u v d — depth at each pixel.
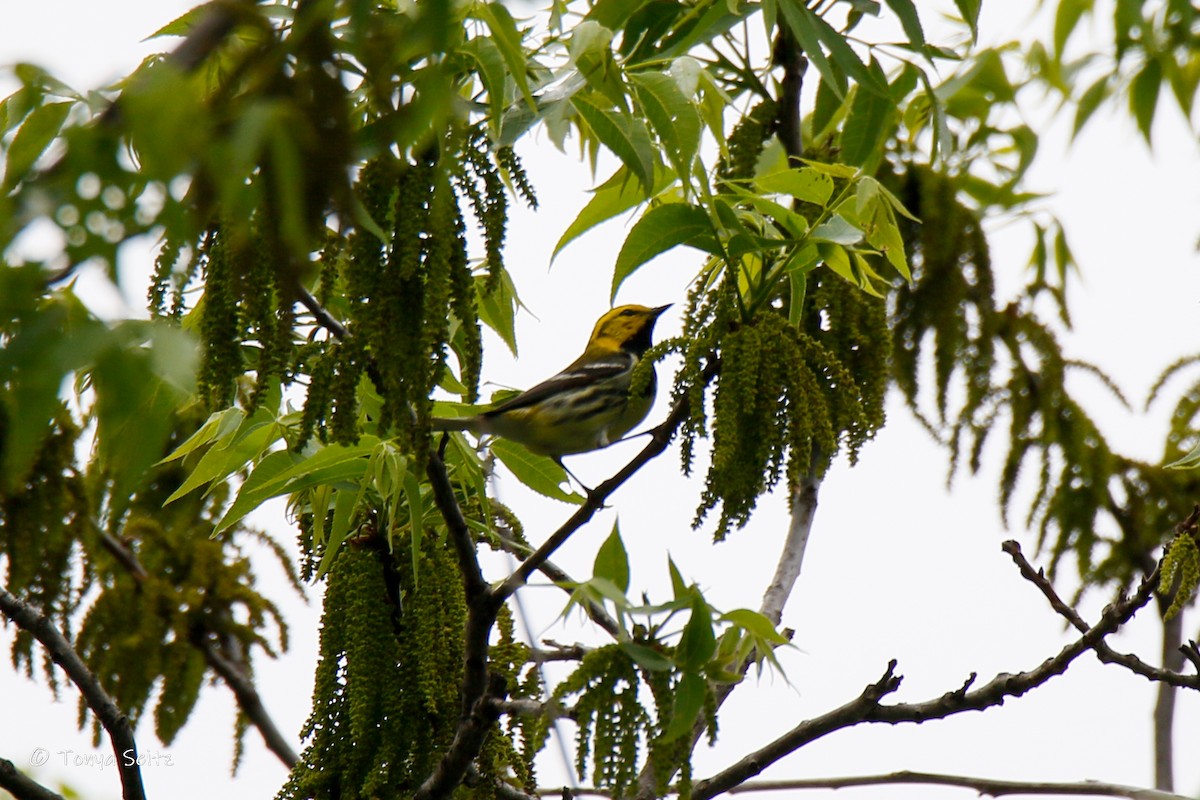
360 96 6.60
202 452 12.23
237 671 13.54
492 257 7.19
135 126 3.58
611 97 7.48
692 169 8.19
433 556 8.94
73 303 3.91
